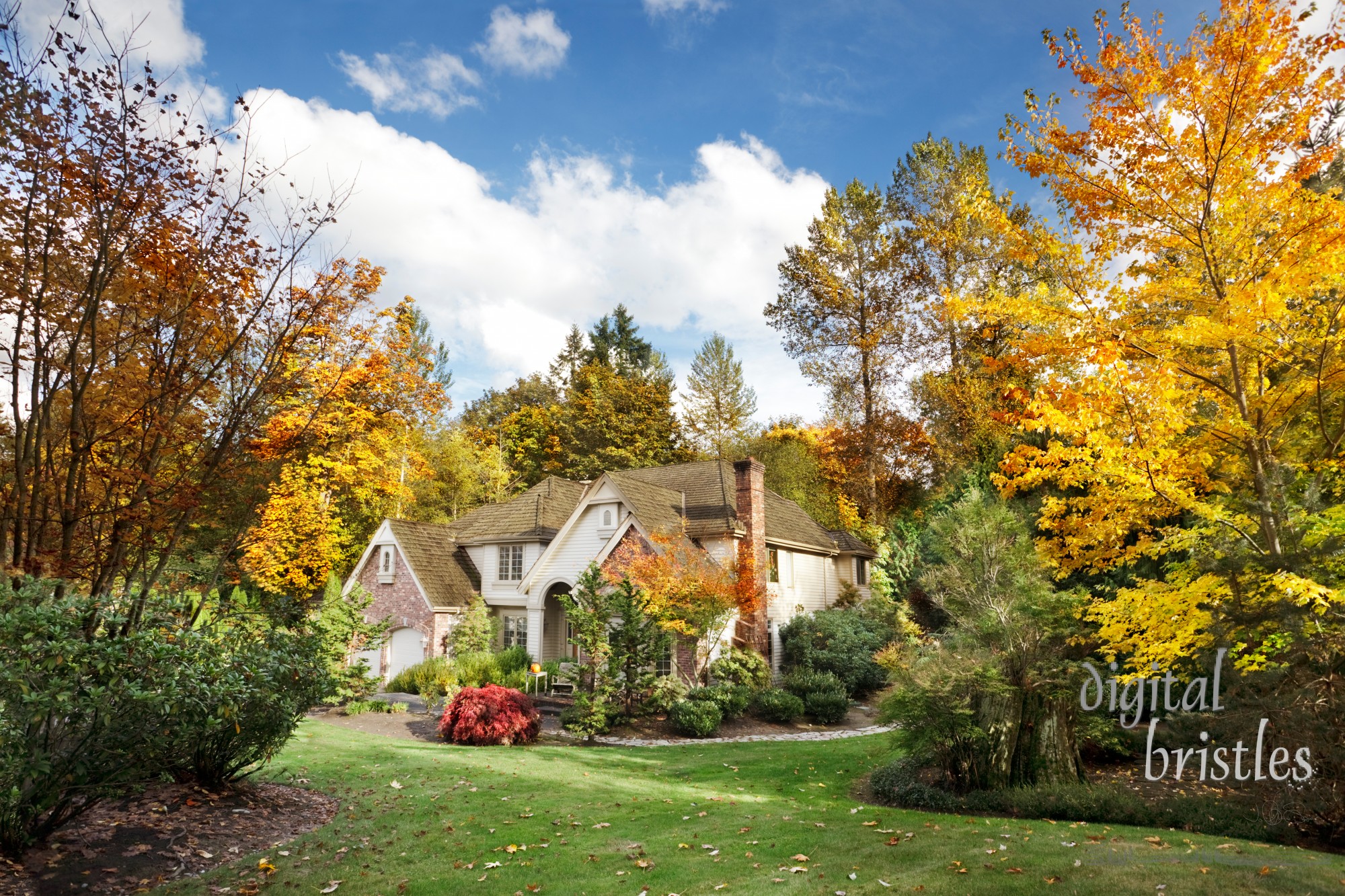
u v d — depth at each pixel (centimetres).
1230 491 969
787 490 4000
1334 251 784
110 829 698
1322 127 1006
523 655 2492
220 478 877
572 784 1091
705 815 893
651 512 2391
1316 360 877
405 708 1928
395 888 619
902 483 3828
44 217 733
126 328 827
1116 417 920
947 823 859
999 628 1078
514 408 5875
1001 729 1051
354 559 3706
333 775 1081
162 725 657
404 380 1202
